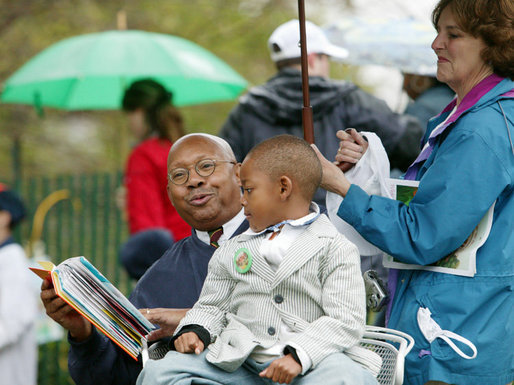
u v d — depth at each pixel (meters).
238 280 10.60
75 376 11.88
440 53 11.75
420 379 11.16
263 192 10.45
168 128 20.88
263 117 18.09
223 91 28.45
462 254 11.16
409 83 21.25
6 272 17.78
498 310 11.10
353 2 40.16
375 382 9.97
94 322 10.30
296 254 10.27
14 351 17.75
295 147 10.53
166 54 25.86
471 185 10.89
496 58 11.27
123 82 28.00
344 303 10.10
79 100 28.19
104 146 45.72
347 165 12.59
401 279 11.92
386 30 22.30
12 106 43.69
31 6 39.59
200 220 11.97
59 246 27.94
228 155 12.10
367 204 11.60
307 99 12.54
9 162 43.31
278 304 10.30
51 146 44.69
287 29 18.28
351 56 21.86
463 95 11.80
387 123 17.70
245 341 10.16
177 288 12.07
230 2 43.03
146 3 42.38
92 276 10.56
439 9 11.79
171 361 10.13
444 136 11.66
